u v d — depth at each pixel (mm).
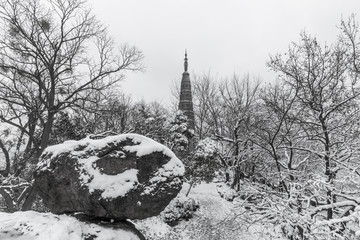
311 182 9594
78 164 6723
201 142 24562
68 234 5859
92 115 24109
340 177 12109
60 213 7305
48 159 7375
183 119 30281
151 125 23922
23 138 16156
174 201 20078
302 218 8648
